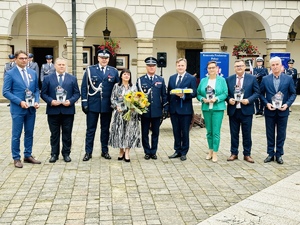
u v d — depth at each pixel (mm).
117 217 5285
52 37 23188
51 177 7090
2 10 19172
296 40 25141
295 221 5137
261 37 24594
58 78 8000
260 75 16062
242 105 8164
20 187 6516
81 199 5965
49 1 19359
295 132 12117
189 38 23094
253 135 11531
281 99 7992
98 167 7809
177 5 20172
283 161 8367
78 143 10133
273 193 6207
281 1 20688
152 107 8297
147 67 8375
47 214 5379
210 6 20375
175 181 6910
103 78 8172
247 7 20609
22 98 7664
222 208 5637
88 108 8250
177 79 8398
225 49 24547
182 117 8422
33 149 9367
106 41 21922
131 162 8250
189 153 9195
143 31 20062
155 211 5504
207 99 8133
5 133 11469
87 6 19531
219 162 8305
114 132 8195
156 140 8523
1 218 5234
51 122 8086
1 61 19344
